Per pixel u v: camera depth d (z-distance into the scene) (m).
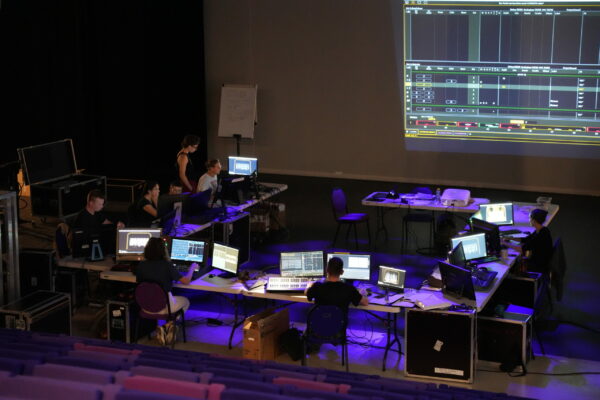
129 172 14.79
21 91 14.94
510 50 12.70
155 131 14.61
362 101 13.92
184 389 3.97
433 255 9.91
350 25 13.70
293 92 14.39
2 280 7.34
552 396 6.25
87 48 14.30
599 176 12.71
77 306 8.05
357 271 7.16
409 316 6.52
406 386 5.45
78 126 14.70
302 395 4.30
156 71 14.38
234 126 14.34
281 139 14.69
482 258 7.80
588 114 12.52
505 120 13.02
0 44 14.80
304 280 7.11
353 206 12.38
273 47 14.34
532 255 7.88
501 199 12.65
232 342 7.32
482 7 12.70
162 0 14.09
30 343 5.55
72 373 4.22
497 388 6.38
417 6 13.09
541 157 12.98
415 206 9.75
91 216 8.02
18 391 3.88
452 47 13.04
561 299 8.29
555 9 12.30
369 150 14.09
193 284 7.18
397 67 13.52
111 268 7.54
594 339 7.34
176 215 8.58
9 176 11.22
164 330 6.96
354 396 4.28
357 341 7.30
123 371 4.35
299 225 11.33
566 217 11.49
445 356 6.46
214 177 9.62
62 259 7.81
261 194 10.24
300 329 7.49
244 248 9.52
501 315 6.74
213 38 14.72
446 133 13.46
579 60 12.36
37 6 14.45
